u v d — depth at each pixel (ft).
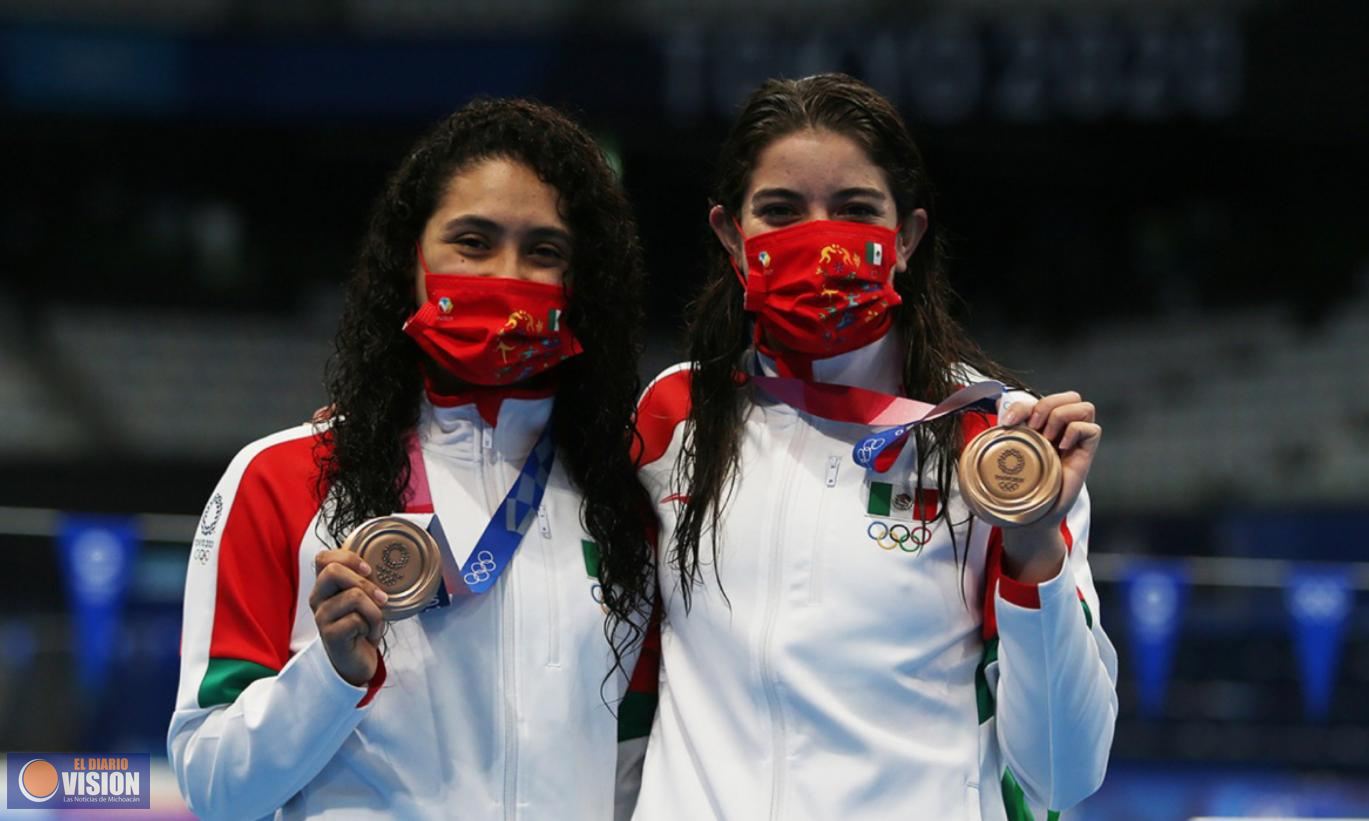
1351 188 91.20
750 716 18.22
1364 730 42.37
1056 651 17.56
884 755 17.90
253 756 17.07
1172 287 92.79
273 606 18.25
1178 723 43.75
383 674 17.21
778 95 19.54
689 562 19.02
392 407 18.95
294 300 91.45
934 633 18.51
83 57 84.12
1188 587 41.57
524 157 18.83
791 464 19.15
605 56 82.74
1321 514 79.82
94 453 82.79
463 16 83.51
